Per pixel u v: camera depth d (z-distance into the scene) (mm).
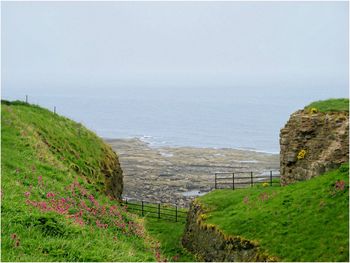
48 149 38406
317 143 41938
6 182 26828
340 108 42312
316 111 43500
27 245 20203
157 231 44969
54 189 30000
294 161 43812
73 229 23375
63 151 41156
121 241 27562
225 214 37719
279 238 30281
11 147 34156
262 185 47781
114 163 50844
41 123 43438
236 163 104812
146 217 49719
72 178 34781
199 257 37469
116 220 32500
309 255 27734
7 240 19844
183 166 101625
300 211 31812
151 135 167625
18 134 36969
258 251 30312
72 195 30938
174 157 112812
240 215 35750
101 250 22109
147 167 100188
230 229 34062
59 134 44000
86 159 43906
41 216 22859
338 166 38875
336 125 40469
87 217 28844
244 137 158125
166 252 39125
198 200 42375
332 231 28484
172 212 52594
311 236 29062
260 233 31734
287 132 45281
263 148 135375
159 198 74438
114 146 129250
